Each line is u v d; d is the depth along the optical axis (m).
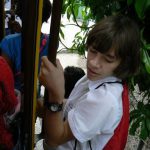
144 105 1.08
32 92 0.55
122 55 0.66
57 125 0.66
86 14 1.31
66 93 1.13
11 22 1.10
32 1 0.47
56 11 0.48
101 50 0.65
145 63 0.85
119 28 0.65
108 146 0.72
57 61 0.60
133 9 0.89
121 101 0.70
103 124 0.68
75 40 1.46
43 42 0.91
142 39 0.87
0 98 0.59
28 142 0.62
